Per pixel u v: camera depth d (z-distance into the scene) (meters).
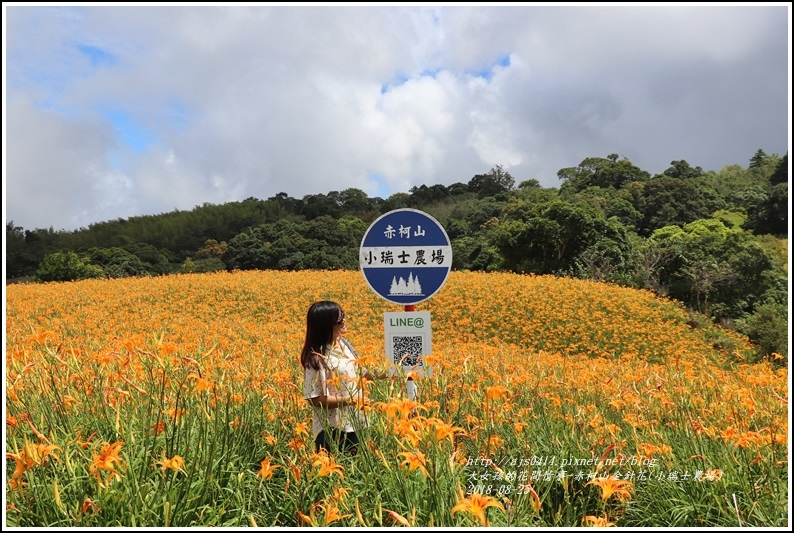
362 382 2.41
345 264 33.81
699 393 4.16
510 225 26.42
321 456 2.06
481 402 2.87
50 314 12.16
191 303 14.03
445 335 12.02
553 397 3.67
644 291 17.36
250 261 38.44
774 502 2.38
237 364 3.40
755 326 11.38
